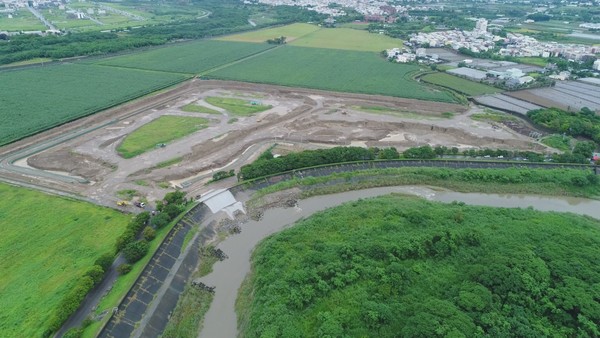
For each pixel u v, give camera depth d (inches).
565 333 2370.8
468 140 5644.7
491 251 3031.5
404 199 4013.3
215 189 4165.8
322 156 4638.3
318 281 2736.2
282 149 5251.0
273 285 2741.1
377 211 3663.9
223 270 3181.6
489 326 2358.5
